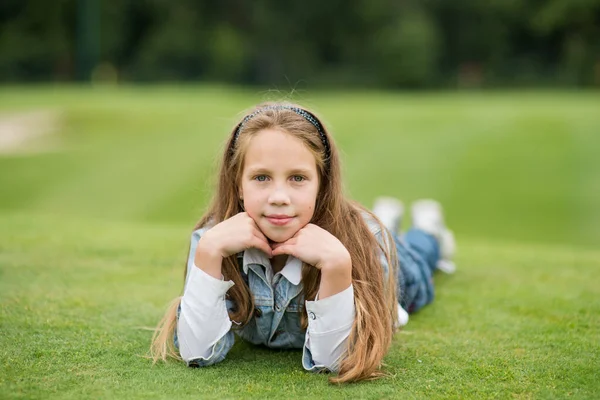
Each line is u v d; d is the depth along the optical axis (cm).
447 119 1104
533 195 782
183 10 3700
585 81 3541
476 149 938
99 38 3375
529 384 179
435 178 844
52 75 3444
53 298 257
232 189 208
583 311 251
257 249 198
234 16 3822
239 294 202
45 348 202
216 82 3631
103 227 445
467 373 187
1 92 1955
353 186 823
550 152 913
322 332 186
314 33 3928
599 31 3606
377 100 1820
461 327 232
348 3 3878
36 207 778
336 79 3769
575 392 174
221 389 175
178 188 839
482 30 3875
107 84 3394
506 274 323
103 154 1005
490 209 751
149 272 307
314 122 199
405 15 3831
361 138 1015
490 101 1684
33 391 169
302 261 196
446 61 3944
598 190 790
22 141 1092
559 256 377
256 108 205
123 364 192
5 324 222
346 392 174
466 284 301
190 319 188
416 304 253
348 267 185
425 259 292
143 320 234
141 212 762
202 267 189
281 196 183
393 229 341
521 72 3834
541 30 3650
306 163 188
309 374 188
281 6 3875
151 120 1200
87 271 305
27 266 309
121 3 3575
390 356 202
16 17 3516
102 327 224
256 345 216
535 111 1136
